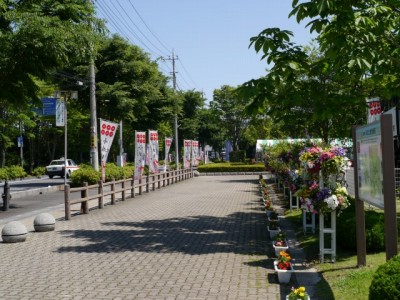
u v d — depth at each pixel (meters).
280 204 18.23
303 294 5.43
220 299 6.38
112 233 12.05
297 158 16.27
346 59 9.07
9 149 55.28
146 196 22.48
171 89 44.84
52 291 6.88
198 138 68.75
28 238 11.48
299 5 8.31
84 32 16.34
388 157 5.60
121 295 6.62
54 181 37.28
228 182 33.12
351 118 16.55
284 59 9.05
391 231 5.55
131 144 52.81
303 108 12.34
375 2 8.85
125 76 36.56
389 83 11.05
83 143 50.00
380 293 4.13
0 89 16.83
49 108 23.95
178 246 10.23
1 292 6.86
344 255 8.63
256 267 8.22
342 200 8.16
